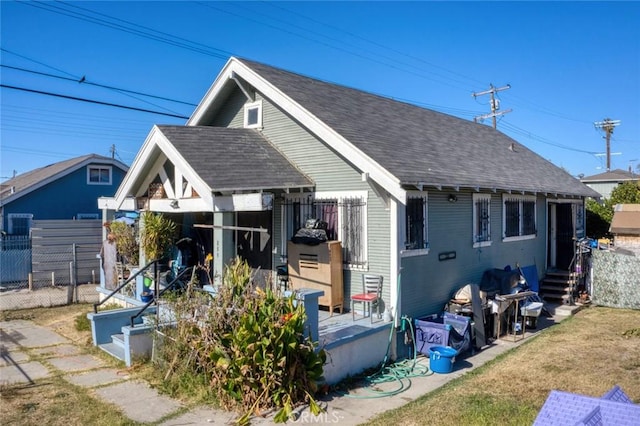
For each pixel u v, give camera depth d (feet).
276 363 21.89
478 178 37.81
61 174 78.89
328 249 32.35
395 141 36.78
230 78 40.06
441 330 30.37
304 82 42.45
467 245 38.91
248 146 36.27
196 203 31.78
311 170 35.14
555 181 57.11
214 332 23.48
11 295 53.67
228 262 29.55
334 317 31.71
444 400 23.50
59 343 33.40
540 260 52.80
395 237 30.50
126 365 27.94
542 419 13.70
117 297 40.75
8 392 23.88
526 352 32.17
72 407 22.04
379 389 25.58
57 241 61.31
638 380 26.12
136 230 41.34
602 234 75.77
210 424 20.48
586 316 43.55
